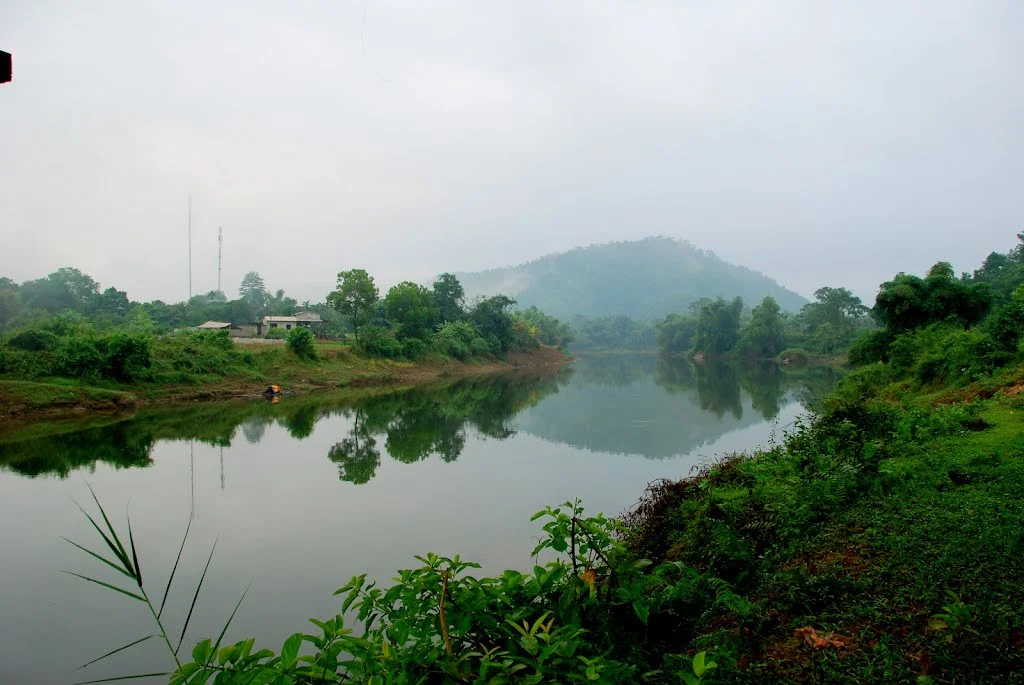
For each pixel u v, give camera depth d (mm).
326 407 29531
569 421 24156
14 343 27109
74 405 24734
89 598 7887
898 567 4441
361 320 50531
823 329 71688
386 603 2943
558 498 12094
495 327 72812
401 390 40031
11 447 18000
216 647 2361
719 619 4055
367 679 2430
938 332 21156
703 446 18031
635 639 3531
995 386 13680
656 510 7988
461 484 13445
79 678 6031
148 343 29891
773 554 5156
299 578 8305
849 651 3432
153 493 12781
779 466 8125
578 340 132125
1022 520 4965
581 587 3564
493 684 2336
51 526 10648
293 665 2396
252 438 20000
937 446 8336
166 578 8414
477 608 2840
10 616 7414
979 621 3377
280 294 96812
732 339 85688
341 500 12133
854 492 6473
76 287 72125
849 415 9203
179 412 26344
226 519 10945
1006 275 43219
